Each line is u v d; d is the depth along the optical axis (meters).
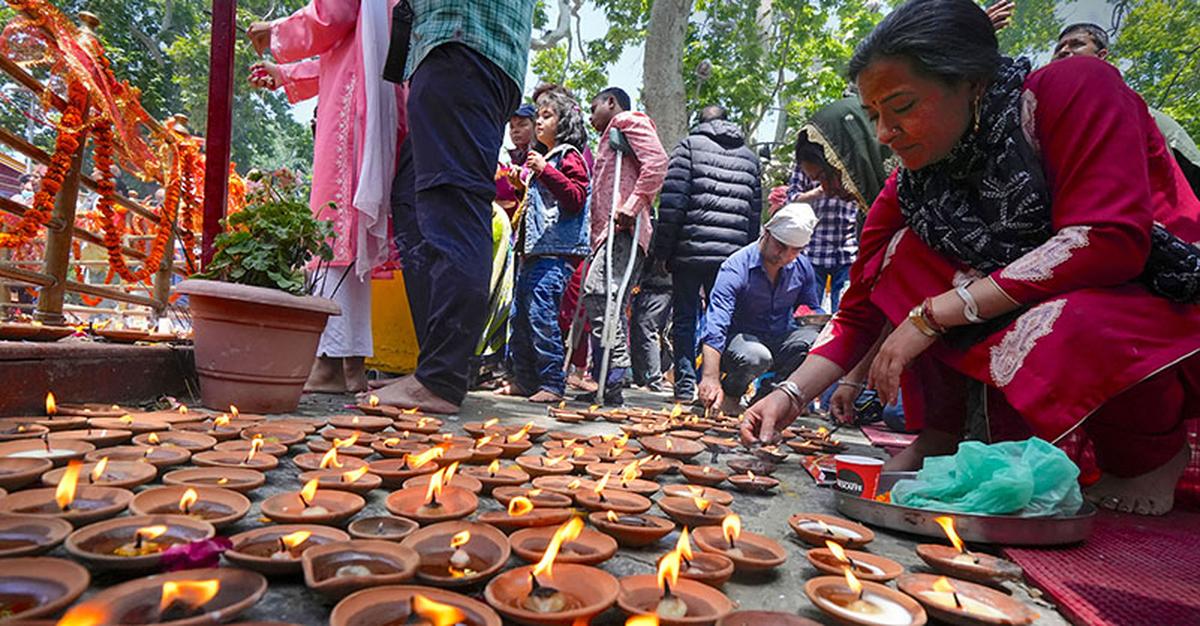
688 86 14.16
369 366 4.97
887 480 2.29
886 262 2.57
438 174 3.15
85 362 2.51
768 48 15.27
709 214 5.42
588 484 2.00
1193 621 1.29
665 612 1.13
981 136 2.14
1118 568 1.59
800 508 2.10
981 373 2.15
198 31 22.23
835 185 3.56
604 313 4.69
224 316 2.83
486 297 3.38
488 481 1.92
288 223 3.09
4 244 2.54
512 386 5.02
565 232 4.59
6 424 2.00
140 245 6.20
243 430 2.33
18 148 2.61
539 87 5.76
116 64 18.20
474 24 3.17
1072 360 1.99
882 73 1.99
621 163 4.88
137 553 1.18
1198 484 2.48
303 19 3.56
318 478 1.73
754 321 4.96
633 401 5.78
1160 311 2.03
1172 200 2.28
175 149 3.86
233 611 0.96
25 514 1.25
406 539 1.35
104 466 1.57
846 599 1.27
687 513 1.71
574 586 1.21
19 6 2.55
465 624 1.02
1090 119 2.02
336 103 3.67
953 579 1.48
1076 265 1.97
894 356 2.21
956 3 1.97
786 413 2.57
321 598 1.15
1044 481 1.83
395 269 4.30
